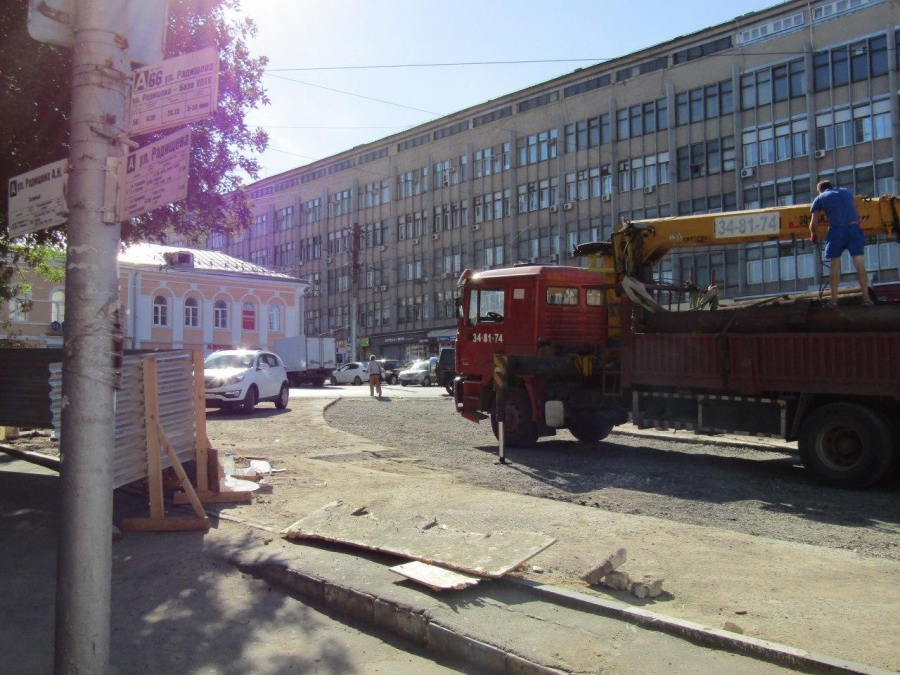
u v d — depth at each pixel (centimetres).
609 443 1393
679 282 1353
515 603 470
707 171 4366
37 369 862
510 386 1339
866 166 3753
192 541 654
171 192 304
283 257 7581
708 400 1067
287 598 528
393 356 6334
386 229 6469
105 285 323
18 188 393
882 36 3712
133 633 465
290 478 931
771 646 381
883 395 898
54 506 802
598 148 4888
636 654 390
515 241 5381
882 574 535
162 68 333
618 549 539
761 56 4141
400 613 460
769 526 721
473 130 5719
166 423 762
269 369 2111
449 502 782
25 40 840
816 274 3850
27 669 416
